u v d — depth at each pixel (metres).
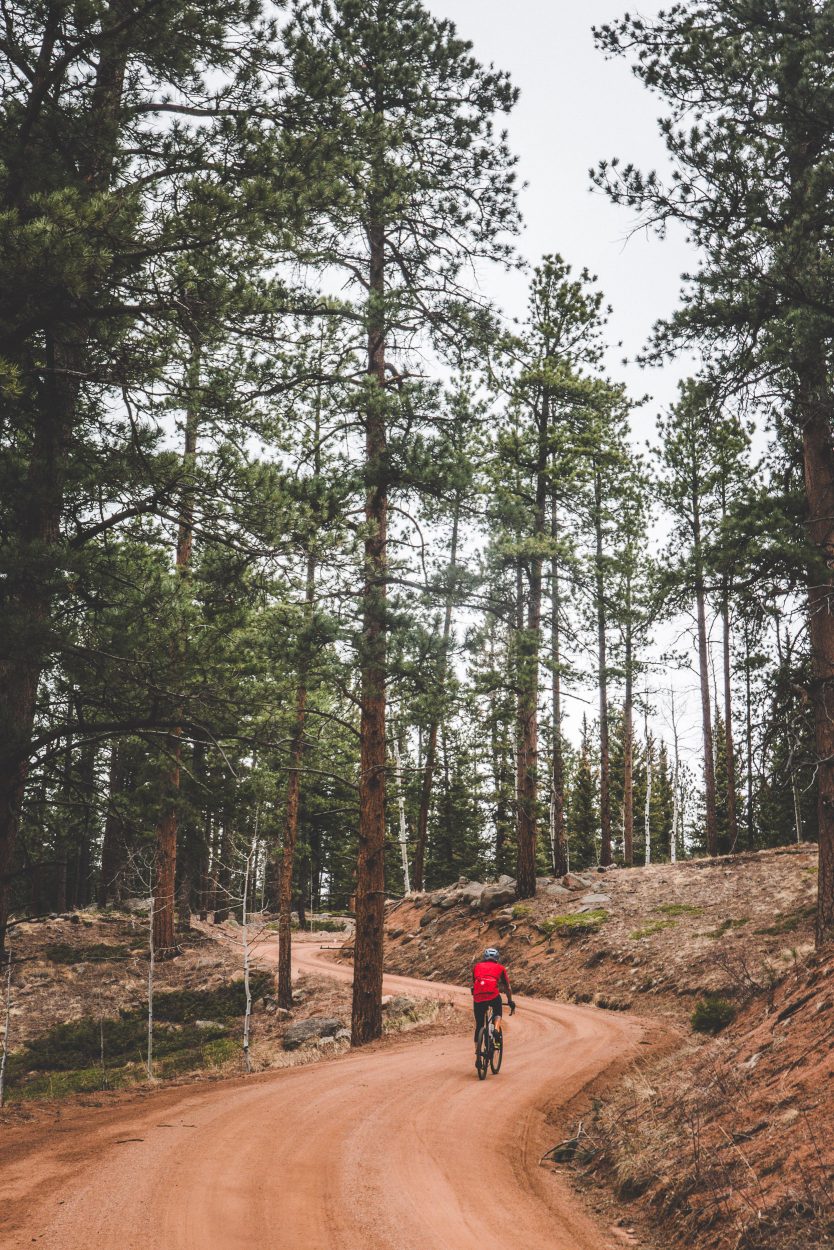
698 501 37.41
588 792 64.12
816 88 13.84
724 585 15.80
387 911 40.19
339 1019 24.03
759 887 26.33
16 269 8.83
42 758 11.84
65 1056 23.61
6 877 11.40
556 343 32.09
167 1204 6.78
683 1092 9.53
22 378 10.63
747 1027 11.06
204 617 13.32
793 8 14.26
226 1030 24.92
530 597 29.61
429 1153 8.84
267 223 10.10
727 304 14.38
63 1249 5.76
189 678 12.45
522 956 28.09
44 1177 7.54
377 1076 13.27
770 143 14.80
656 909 27.23
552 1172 8.80
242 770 20.81
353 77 11.29
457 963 30.31
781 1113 7.27
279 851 31.59
